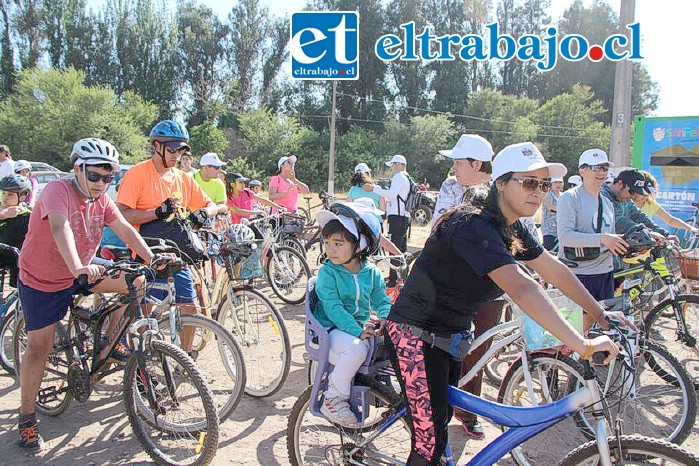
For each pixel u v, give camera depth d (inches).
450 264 88.8
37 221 130.0
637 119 376.8
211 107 2140.7
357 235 124.4
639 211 200.5
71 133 1592.0
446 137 1934.1
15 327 166.6
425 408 94.6
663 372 145.6
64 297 137.0
